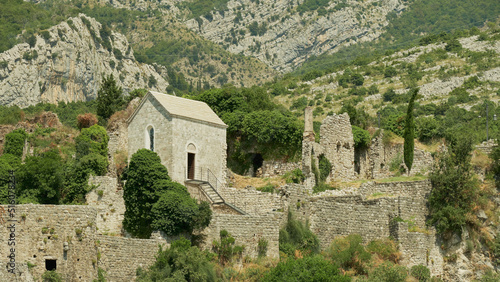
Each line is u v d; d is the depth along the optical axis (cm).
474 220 7269
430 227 7294
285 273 5734
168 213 5906
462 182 7294
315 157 8050
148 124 7181
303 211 6700
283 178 7875
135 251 5616
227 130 8531
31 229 5516
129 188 6406
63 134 8406
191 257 5550
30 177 6669
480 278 7106
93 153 7462
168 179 6494
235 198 7038
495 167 7675
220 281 5659
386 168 8769
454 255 7194
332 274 5822
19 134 8088
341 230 6919
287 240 6400
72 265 5412
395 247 7044
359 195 7362
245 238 6094
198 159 7256
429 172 7925
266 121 8369
